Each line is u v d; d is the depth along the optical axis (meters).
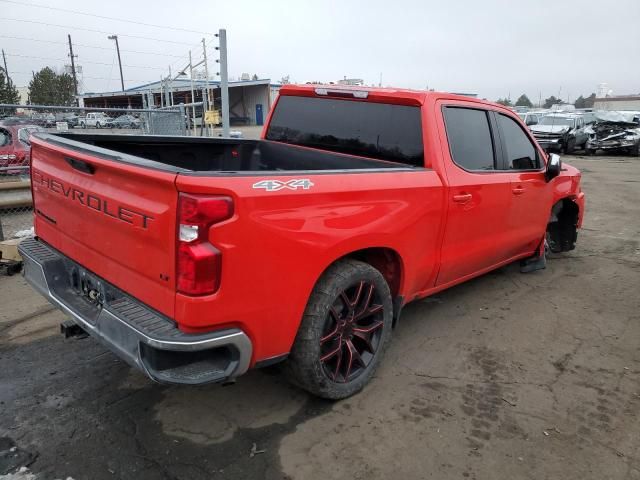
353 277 2.99
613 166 19.25
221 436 2.84
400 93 3.77
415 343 4.03
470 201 3.91
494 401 3.26
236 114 47.09
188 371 2.40
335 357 3.09
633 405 3.26
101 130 10.08
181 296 2.29
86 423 2.92
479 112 4.20
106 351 3.75
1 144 9.04
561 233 6.40
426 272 3.72
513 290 5.26
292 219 2.56
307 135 4.42
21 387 3.25
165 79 20.62
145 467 2.58
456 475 2.60
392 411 3.12
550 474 2.63
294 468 2.61
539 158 5.02
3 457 2.62
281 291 2.57
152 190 2.34
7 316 4.33
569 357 3.88
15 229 6.50
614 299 5.07
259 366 2.66
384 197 3.13
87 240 2.85
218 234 2.26
